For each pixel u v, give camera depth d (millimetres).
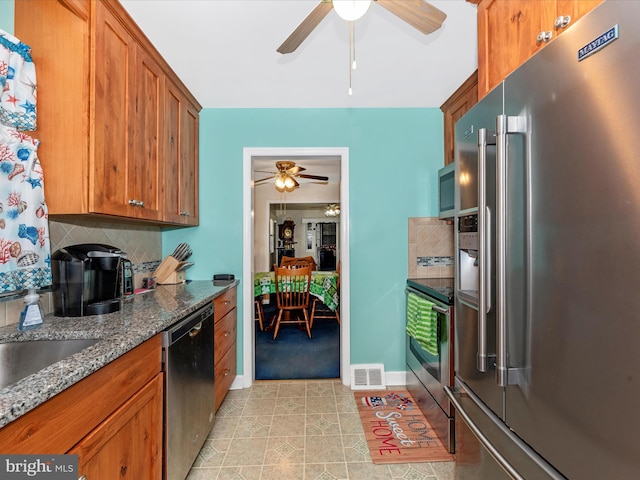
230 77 2137
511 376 951
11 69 1165
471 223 1331
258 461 1702
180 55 1872
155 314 1417
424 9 1206
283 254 9109
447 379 1803
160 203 1873
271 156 2680
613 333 653
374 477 1594
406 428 2006
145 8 1470
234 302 2500
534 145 865
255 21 1581
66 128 1277
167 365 1318
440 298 1937
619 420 642
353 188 2643
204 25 1602
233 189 2617
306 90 2336
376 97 2461
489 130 1089
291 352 3359
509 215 946
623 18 625
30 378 769
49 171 1283
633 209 609
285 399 2375
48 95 1277
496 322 986
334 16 1561
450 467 1669
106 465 953
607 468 668
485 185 1075
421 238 2656
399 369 2639
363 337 2633
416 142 2654
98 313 1403
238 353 2574
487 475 1160
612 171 650
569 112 754
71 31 1268
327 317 4348
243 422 2064
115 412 1005
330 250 9445
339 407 2260
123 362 1047
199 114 2584
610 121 653
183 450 1452
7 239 1154
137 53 1611
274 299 6230
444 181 2453
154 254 2500
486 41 1305
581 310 729
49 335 1142
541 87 843
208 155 2607
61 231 1569
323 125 2631
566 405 773
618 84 636
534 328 870
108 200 1369
